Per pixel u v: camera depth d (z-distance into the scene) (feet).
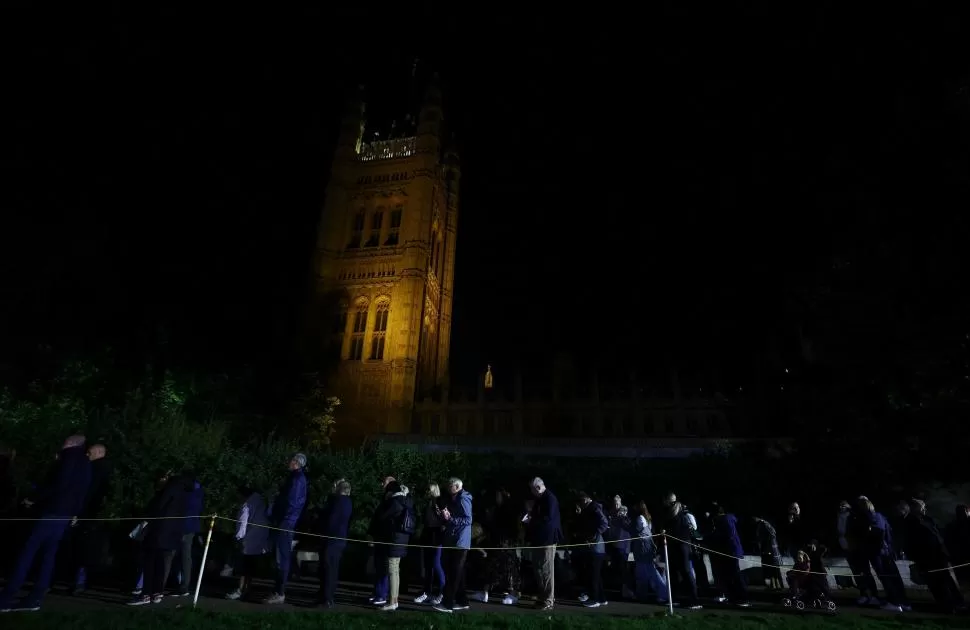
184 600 31.96
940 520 55.83
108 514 43.32
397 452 61.82
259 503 35.27
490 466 61.16
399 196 207.10
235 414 111.34
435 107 222.07
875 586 39.65
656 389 128.26
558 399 135.85
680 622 30.76
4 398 60.29
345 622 27.17
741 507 58.90
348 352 182.19
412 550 47.62
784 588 47.01
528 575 42.73
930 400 56.34
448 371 218.18
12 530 38.73
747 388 108.78
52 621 24.40
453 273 238.89
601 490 59.41
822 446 62.23
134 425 56.70
